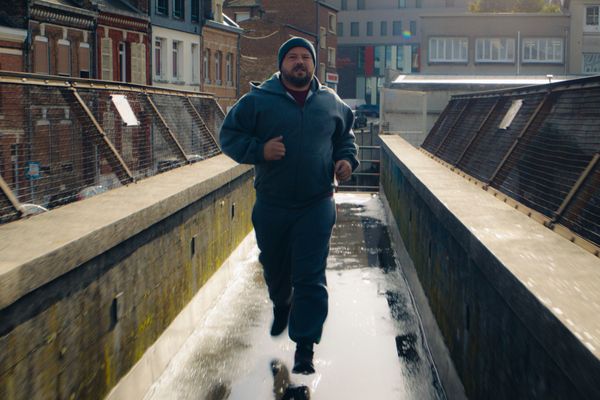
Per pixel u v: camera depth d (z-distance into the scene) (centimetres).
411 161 996
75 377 401
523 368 325
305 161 509
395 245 1133
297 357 504
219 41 4925
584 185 445
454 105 1250
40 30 2920
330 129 517
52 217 463
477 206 532
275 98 504
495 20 6469
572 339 246
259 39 6056
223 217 855
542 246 382
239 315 721
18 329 334
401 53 10650
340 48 10781
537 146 577
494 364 381
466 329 464
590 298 284
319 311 511
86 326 417
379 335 662
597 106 488
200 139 1005
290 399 508
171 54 4222
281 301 574
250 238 1079
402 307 764
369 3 10681
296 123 504
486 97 938
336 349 618
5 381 322
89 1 3256
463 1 10500
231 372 564
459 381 484
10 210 453
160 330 571
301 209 521
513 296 321
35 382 352
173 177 741
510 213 498
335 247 1120
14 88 498
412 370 574
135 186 648
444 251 574
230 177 870
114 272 465
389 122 1956
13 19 2786
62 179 545
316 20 7456
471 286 449
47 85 540
